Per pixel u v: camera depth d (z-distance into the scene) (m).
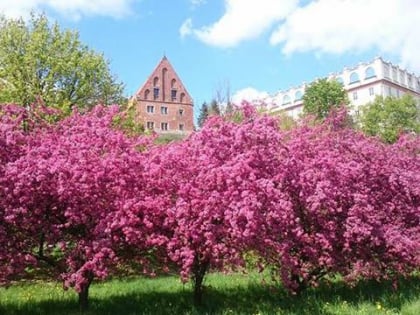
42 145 8.29
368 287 10.12
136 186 8.27
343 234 9.07
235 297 9.47
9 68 22.33
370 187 10.47
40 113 10.79
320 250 9.09
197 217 7.97
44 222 7.95
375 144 11.59
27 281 10.86
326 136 11.02
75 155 7.86
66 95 23.58
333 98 55.59
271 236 8.11
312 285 9.77
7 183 7.39
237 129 8.65
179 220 7.88
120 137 8.62
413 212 10.85
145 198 8.07
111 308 8.52
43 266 9.05
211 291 9.87
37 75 23.31
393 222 10.56
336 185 9.24
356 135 11.77
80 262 7.98
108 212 8.00
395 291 9.70
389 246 9.47
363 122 51.06
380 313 8.05
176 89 76.62
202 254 8.41
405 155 12.66
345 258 9.39
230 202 7.69
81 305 8.38
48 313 8.23
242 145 8.54
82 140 8.47
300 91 92.94
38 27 24.06
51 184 7.59
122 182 7.85
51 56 23.83
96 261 7.49
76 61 24.05
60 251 8.44
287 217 7.92
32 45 23.03
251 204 7.39
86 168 7.66
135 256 8.98
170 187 8.53
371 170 10.45
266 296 9.56
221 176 7.86
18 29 23.56
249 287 10.38
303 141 9.95
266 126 8.63
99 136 8.61
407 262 9.78
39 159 7.68
